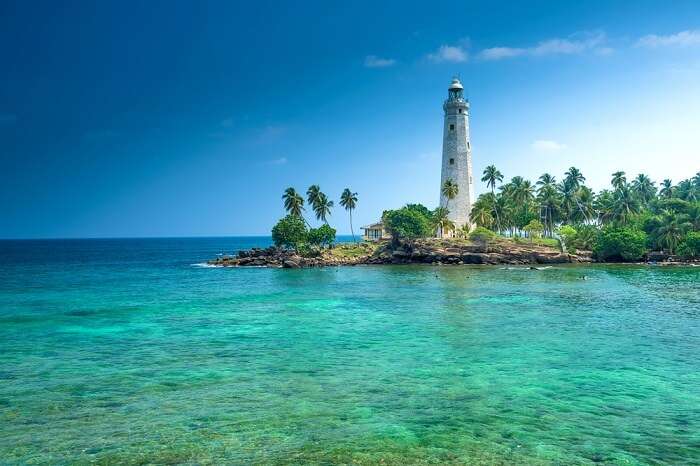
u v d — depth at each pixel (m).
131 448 20.05
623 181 149.88
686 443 20.44
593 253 129.38
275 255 139.38
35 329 46.28
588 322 47.84
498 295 68.44
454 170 140.38
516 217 150.75
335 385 28.38
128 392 27.34
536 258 125.50
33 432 21.75
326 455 19.34
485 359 34.03
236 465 18.56
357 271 112.62
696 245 117.88
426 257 127.88
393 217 132.12
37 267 137.12
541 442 20.50
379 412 23.94
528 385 28.11
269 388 27.91
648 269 108.69
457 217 140.50
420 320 49.91
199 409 24.53
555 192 141.00
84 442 20.64
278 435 21.23
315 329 45.72
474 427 22.05
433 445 20.20
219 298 68.69
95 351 37.28
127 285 87.12
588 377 29.62
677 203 131.75
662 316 50.97
